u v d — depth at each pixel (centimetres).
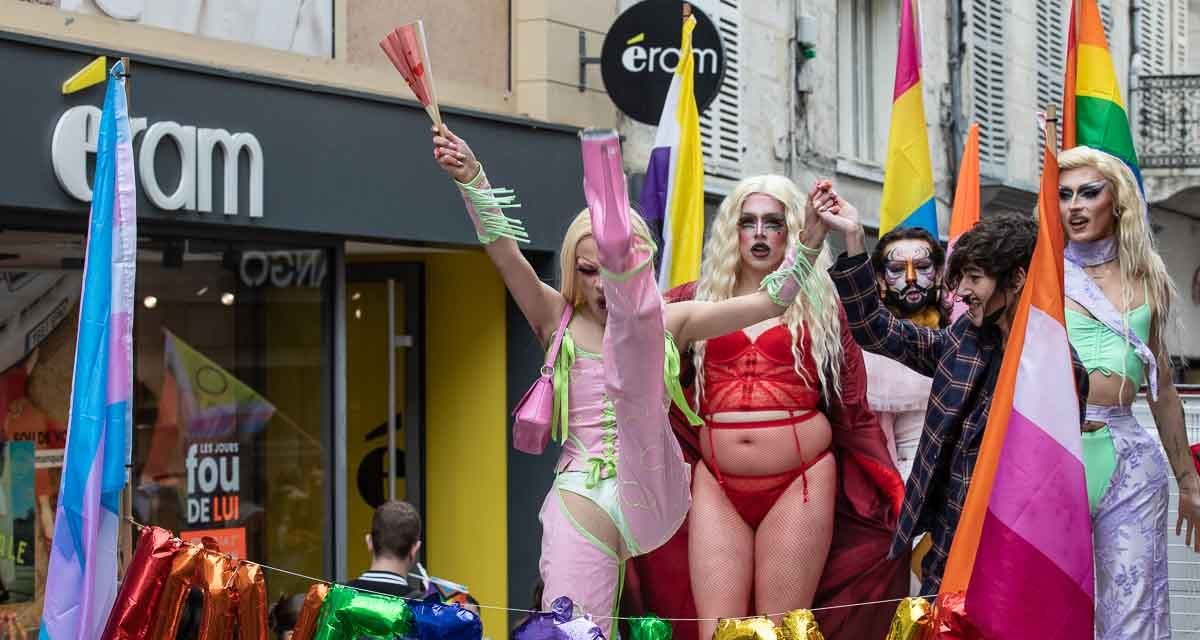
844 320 718
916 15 1056
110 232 621
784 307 600
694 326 597
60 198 889
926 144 1055
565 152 1257
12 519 922
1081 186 707
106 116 629
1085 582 545
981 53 2255
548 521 612
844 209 592
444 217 1142
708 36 1275
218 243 1023
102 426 605
